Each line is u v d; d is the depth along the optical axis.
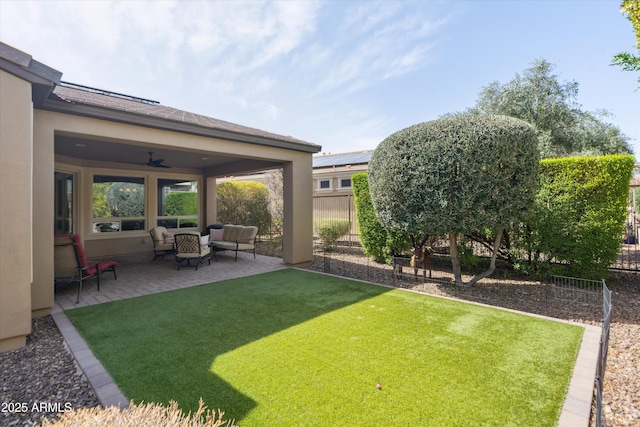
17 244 3.69
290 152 8.37
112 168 9.94
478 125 5.08
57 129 4.79
